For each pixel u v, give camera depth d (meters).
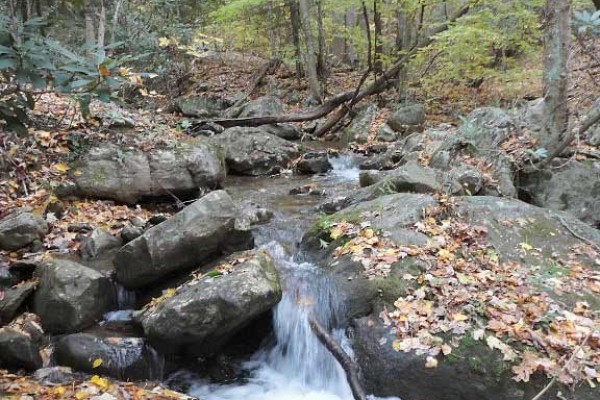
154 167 6.71
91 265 5.12
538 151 6.29
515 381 3.69
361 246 4.96
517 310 4.18
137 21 11.96
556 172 6.52
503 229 5.30
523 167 6.72
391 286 4.46
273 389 4.31
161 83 15.30
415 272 4.60
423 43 12.23
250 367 4.58
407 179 6.25
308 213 6.61
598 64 6.77
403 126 10.98
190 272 4.98
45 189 6.02
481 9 11.18
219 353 4.57
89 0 8.56
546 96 6.39
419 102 12.50
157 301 4.54
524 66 11.74
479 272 4.67
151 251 4.74
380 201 5.79
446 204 5.53
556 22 6.09
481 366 3.78
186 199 7.00
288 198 7.45
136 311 4.64
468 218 5.44
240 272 4.35
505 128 7.26
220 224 4.99
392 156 9.11
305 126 12.64
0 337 4.07
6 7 6.53
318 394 4.22
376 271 4.63
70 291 4.46
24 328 4.29
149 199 6.77
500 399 3.69
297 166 9.29
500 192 6.41
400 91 12.69
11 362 4.10
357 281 4.60
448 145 7.57
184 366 4.43
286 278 4.89
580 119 7.26
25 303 4.58
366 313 4.41
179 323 4.10
